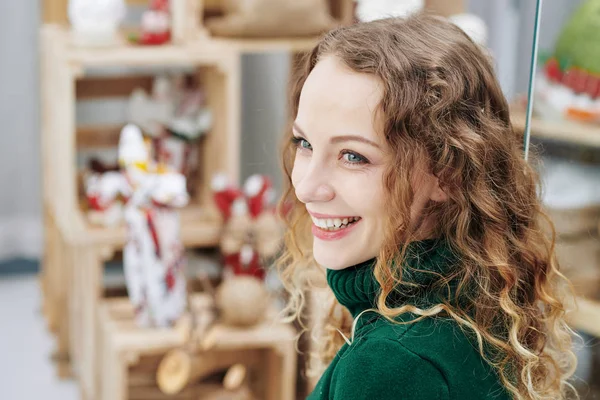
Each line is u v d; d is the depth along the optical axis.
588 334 1.62
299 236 1.18
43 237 3.42
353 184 0.90
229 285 2.27
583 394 1.59
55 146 2.73
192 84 2.79
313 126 0.90
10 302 3.54
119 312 2.37
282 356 2.25
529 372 0.93
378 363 0.85
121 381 2.20
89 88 2.75
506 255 0.94
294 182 0.96
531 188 1.00
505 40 2.93
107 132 2.74
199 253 2.71
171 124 2.64
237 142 2.52
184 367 2.21
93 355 2.52
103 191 2.37
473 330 0.90
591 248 1.59
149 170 2.24
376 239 0.92
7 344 3.20
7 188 3.72
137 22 3.37
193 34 2.53
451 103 0.89
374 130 0.88
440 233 0.93
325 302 1.19
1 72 3.62
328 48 0.93
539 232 1.01
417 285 0.90
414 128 0.88
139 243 2.22
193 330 2.21
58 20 2.97
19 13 3.59
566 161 1.59
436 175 0.90
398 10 2.42
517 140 1.01
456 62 0.92
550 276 1.03
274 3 2.51
